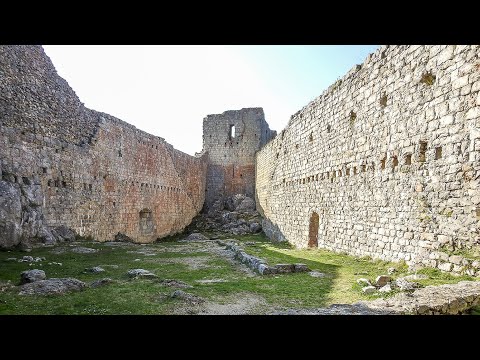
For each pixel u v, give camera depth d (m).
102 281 9.46
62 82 21.92
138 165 31.53
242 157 50.91
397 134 12.89
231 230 39.22
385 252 13.30
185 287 9.23
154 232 34.56
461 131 9.80
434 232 10.65
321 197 20.34
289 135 27.67
